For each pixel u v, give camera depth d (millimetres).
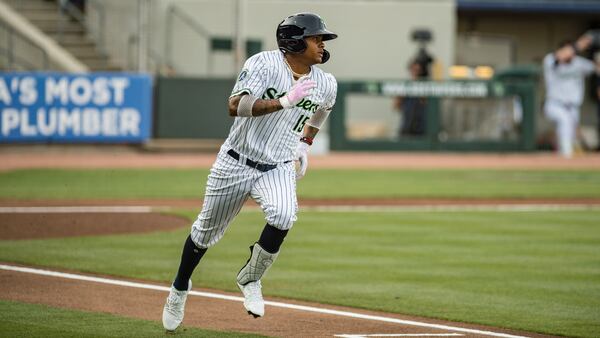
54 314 26500
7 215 47344
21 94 82625
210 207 24062
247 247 39188
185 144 89000
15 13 92125
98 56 93938
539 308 28859
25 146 84875
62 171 70688
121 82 84438
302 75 23844
